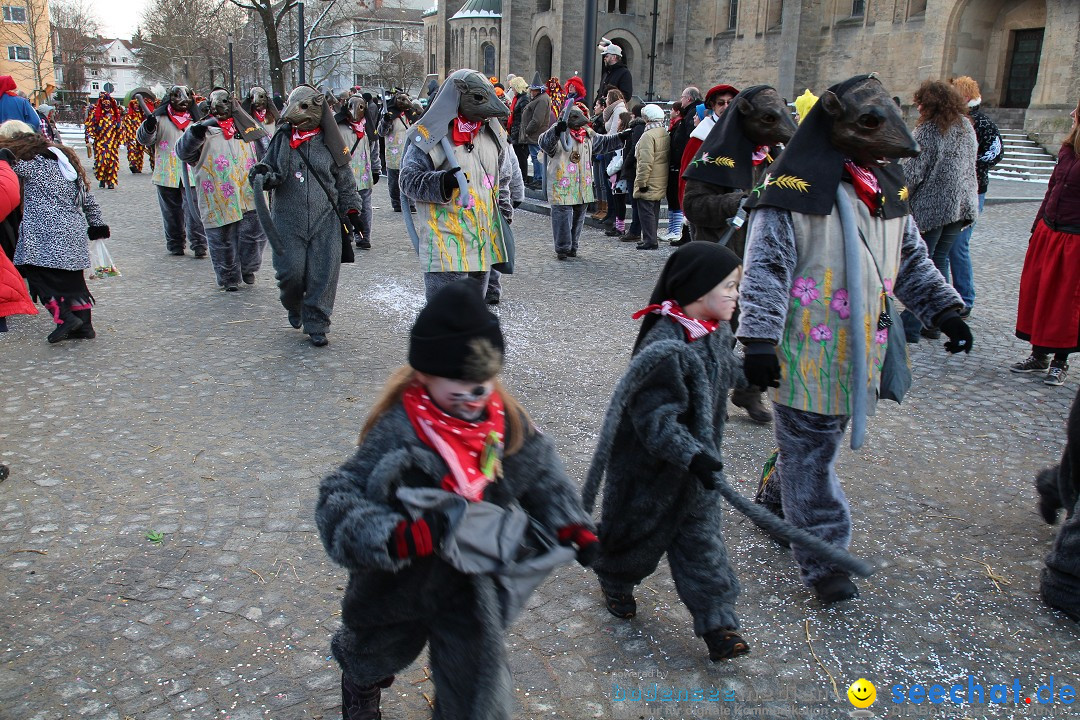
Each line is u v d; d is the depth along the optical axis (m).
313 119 6.61
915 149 3.19
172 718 2.76
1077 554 3.38
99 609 3.34
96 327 7.41
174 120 10.37
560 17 43.59
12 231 6.72
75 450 4.84
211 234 8.66
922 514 4.34
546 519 2.29
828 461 3.44
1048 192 6.25
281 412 5.50
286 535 3.95
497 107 6.32
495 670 2.13
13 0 59.84
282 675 2.98
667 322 2.98
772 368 3.10
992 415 5.75
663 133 11.23
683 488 3.02
